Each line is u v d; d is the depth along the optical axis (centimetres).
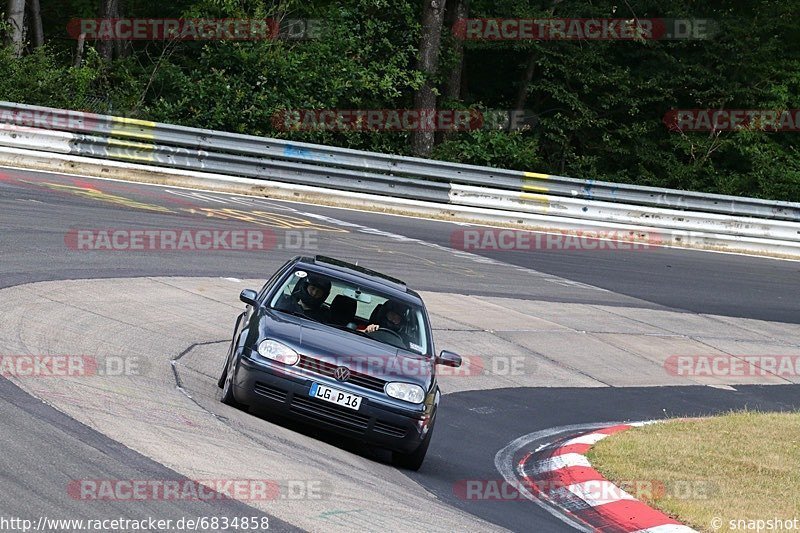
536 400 4919
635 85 13650
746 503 3231
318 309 3556
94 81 11225
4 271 4769
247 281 5853
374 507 2573
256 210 7975
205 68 11444
